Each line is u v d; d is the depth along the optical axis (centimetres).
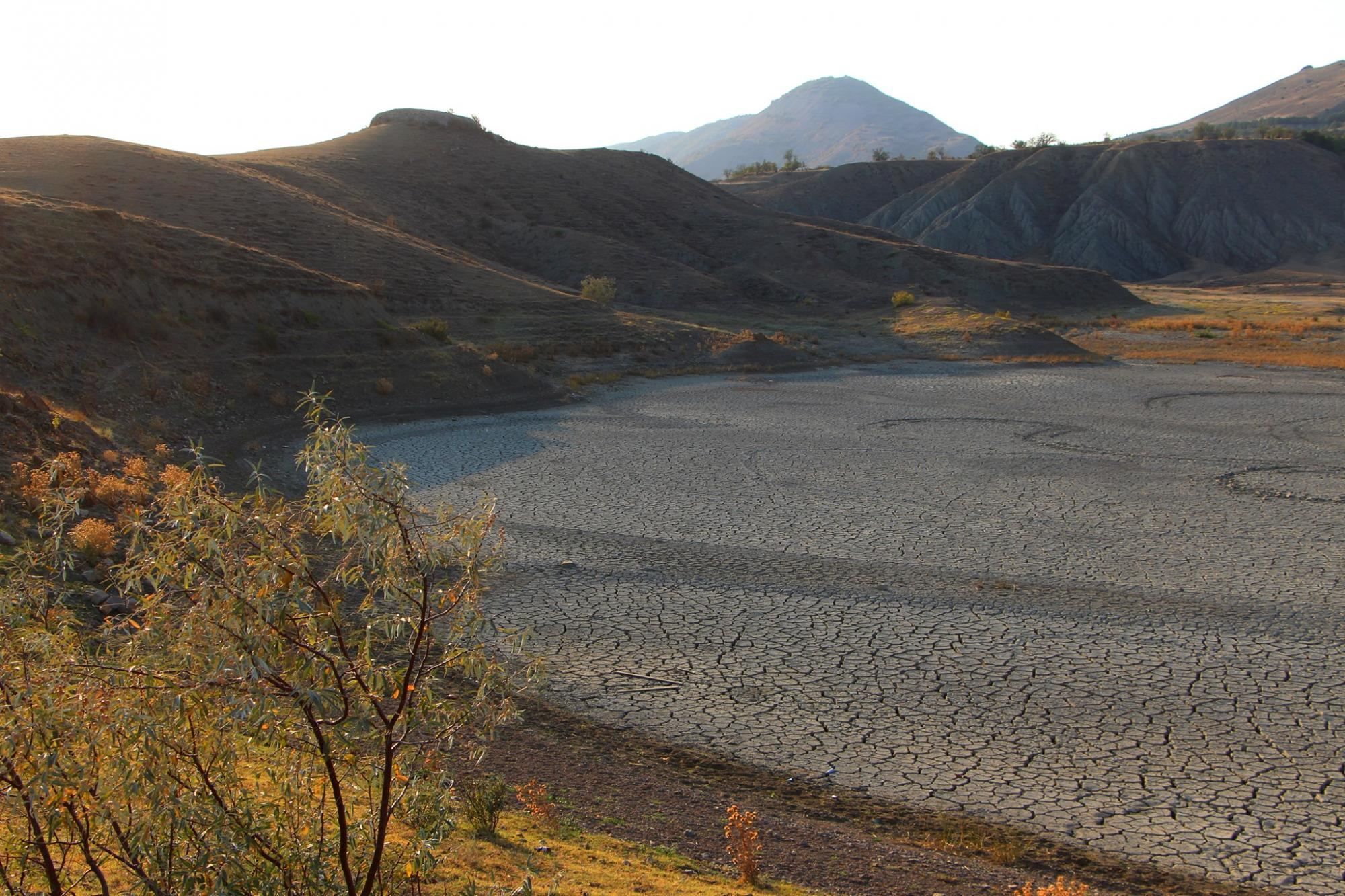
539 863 815
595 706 1456
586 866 838
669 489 2894
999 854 1055
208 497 470
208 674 452
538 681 567
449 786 551
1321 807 1166
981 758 1299
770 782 1234
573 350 5997
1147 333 8262
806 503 2720
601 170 12550
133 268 4281
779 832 1080
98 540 1756
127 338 3891
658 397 4994
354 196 9219
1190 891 996
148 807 471
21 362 3219
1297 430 3956
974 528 2458
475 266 7738
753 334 6675
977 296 10300
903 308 8675
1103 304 10675
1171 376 5772
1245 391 5078
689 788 1206
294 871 509
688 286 9238
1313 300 11788
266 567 461
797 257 10688
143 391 3544
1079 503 2719
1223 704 1452
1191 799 1188
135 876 539
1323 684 1522
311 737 528
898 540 2348
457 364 4819
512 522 2491
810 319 8538
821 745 1336
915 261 10844
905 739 1352
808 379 5762
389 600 511
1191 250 18462
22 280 3706
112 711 449
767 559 2195
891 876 977
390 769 499
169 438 3228
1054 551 2256
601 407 4641
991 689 1514
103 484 2141
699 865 941
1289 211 18750
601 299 7612
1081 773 1255
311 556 497
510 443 3656
